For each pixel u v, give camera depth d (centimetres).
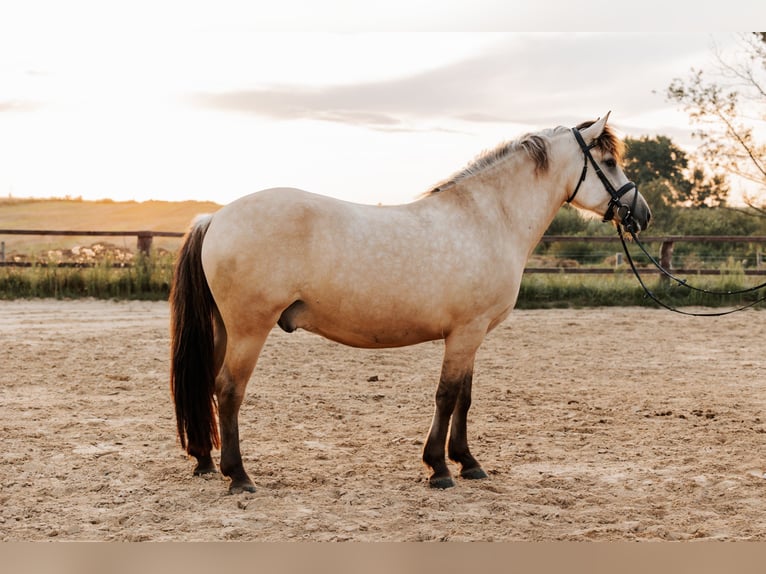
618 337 1165
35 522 413
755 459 550
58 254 1728
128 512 428
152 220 3469
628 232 555
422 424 656
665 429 639
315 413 690
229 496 459
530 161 515
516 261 504
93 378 815
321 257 451
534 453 568
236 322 454
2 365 864
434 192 502
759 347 1085
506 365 940
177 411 477
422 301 468
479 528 416
